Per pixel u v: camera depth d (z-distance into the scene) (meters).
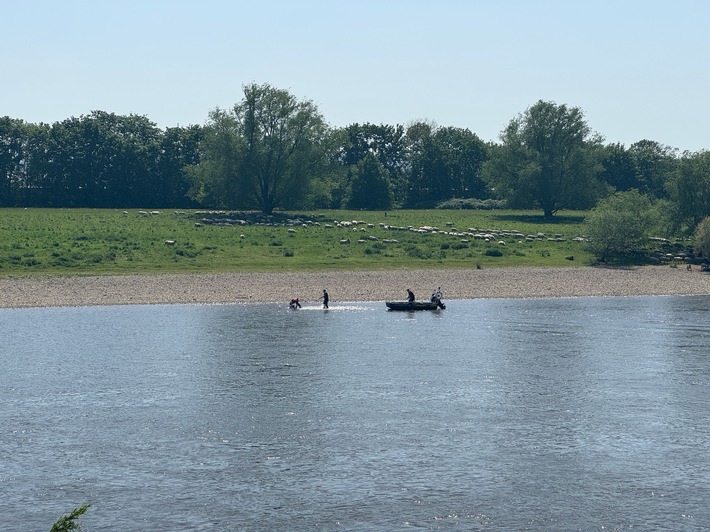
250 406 97.69
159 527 65.88
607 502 70.38
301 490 72.94
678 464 78.56
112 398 100.94
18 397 101.25
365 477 75.75
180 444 84.25
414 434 87.31
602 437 86.19
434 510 68.94
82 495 71.69
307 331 149.50
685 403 98.69
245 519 67.31
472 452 82.00
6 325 155.75
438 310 179.62
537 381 109.69
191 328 152.25
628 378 111.44
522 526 66.12
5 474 76.00
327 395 102.56
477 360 123.25
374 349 131.88
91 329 150.88
